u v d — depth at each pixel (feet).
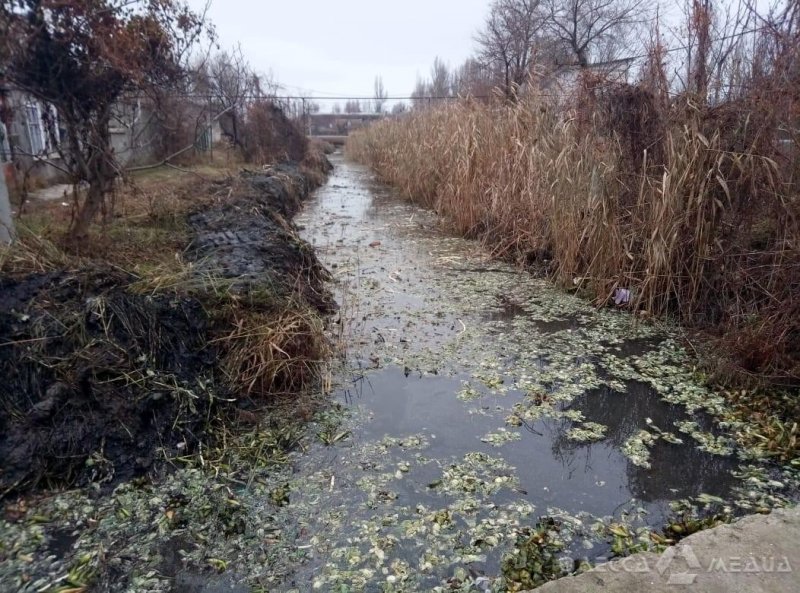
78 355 8.46
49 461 7.60
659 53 14.51
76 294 9.46
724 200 13.25
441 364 12.07
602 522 7.39
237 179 28.30
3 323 8.52
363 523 7.30
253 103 45.37
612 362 12.22
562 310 15.47
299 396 10.36
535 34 48.21
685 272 14.25
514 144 21.56
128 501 7.47
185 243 16.20
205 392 9.20
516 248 20.63
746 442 9.24
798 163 11.62
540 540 6.98
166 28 12.93
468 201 24.56
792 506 7.42
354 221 28.63
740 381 10.84
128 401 8.38
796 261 10.78
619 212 15.70
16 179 17.87
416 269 19.53
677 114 13.87
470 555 6.77
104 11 11.26
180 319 9.86
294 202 32.07
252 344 10.26
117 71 11.76
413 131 36.50
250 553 6.77
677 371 11.76
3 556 6.51
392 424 9.73
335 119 121.19
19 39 10.46
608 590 5.50
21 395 8.02
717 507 7.75
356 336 13.32
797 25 11.50
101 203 14.14
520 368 11.95
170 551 6.77
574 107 17.51
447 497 7.87
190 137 38.04
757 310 11.63
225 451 8.61
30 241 11.31
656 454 9.02
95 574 6.37
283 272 14.47
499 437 9.41
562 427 9.80
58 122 12.76
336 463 8.57
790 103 11.34
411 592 6.21
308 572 6.51
